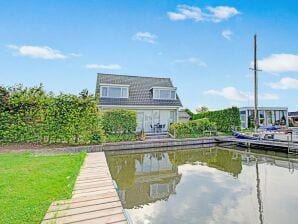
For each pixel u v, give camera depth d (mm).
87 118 13359
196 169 9617
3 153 10148
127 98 22203
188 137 19078
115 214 4035
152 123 22703
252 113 28219
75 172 6684
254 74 19500
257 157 12898
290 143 13641
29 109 12195
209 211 5043
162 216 4801
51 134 12617
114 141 15906
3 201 4270
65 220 3760
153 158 12758
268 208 5188
